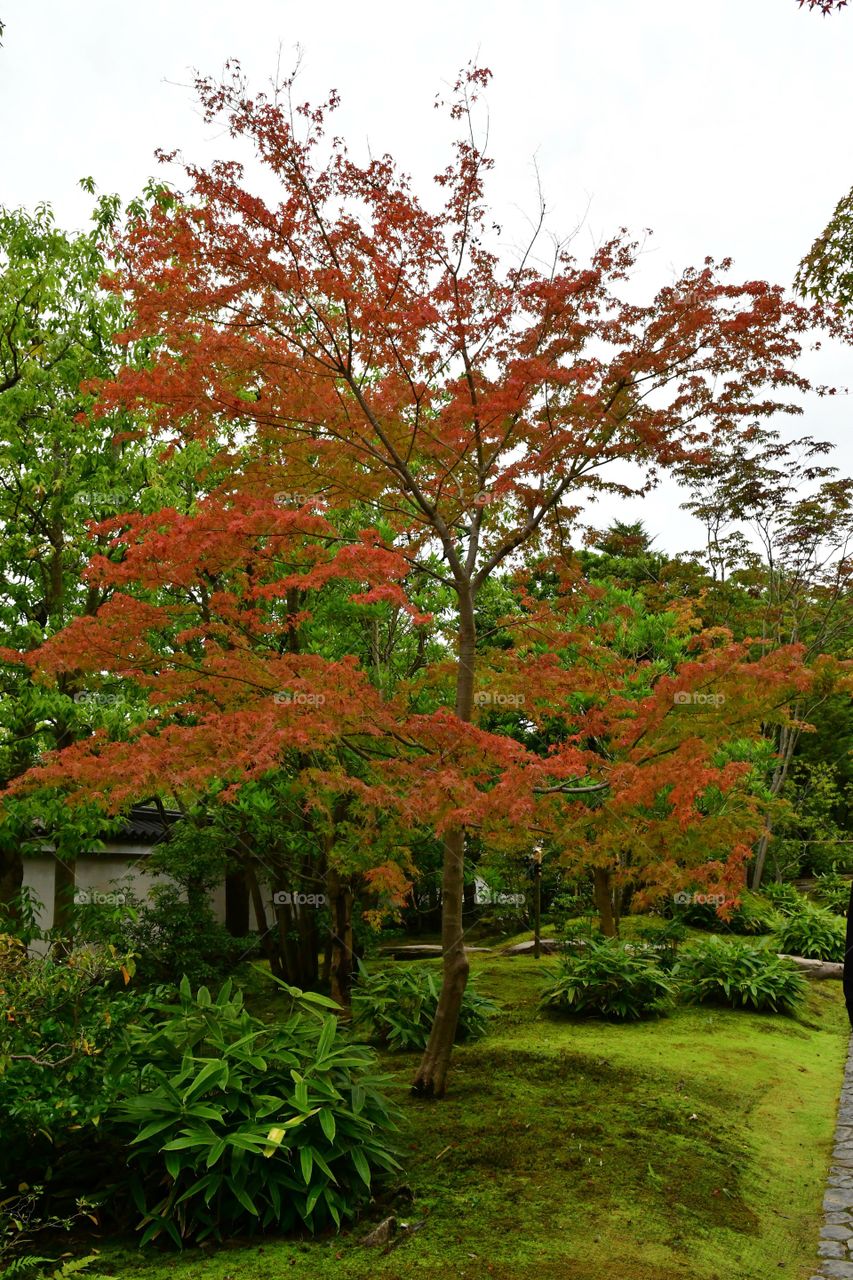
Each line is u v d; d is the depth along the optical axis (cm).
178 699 632
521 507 688
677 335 590
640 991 1002
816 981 1263
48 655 558
